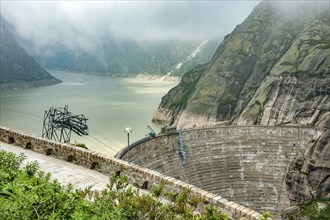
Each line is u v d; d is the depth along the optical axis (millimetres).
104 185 21422
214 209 13766
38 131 146125
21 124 162500
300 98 168750
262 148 98375
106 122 181625
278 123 171000
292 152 100938
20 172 16953
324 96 159750
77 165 24812
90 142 136000
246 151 96375
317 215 91375
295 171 97812
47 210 12195
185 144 86312
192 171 84125
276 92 180125
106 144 133875
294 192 96125
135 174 22016
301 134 103688
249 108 189500
